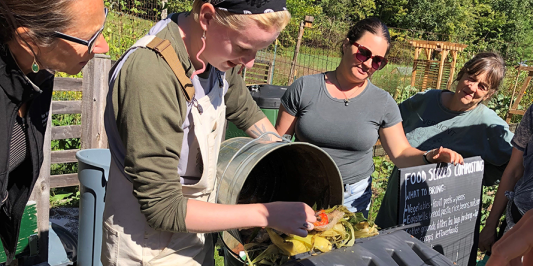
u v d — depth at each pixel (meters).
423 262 1.59
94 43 1.25
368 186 2.69
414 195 2.29
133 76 1.24
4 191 1.28
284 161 2.05
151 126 1.23
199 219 1.33
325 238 1.59
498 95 8.95
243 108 1.94
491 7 40.34
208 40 1.31
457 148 2.88
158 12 9.53
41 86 1.47
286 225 1.44
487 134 2.81
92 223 2.77
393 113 2.56
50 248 2.98
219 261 3.36
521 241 1.30
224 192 1.60
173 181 1.30
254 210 1.42
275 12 1.23
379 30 2.36
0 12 1.08
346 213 1.74
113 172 1.52
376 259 1.54
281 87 4.49
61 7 1.11
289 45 11.88
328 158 1.72
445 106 3.00
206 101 1.46
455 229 2.55
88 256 2.83
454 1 36.44
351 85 2.52
